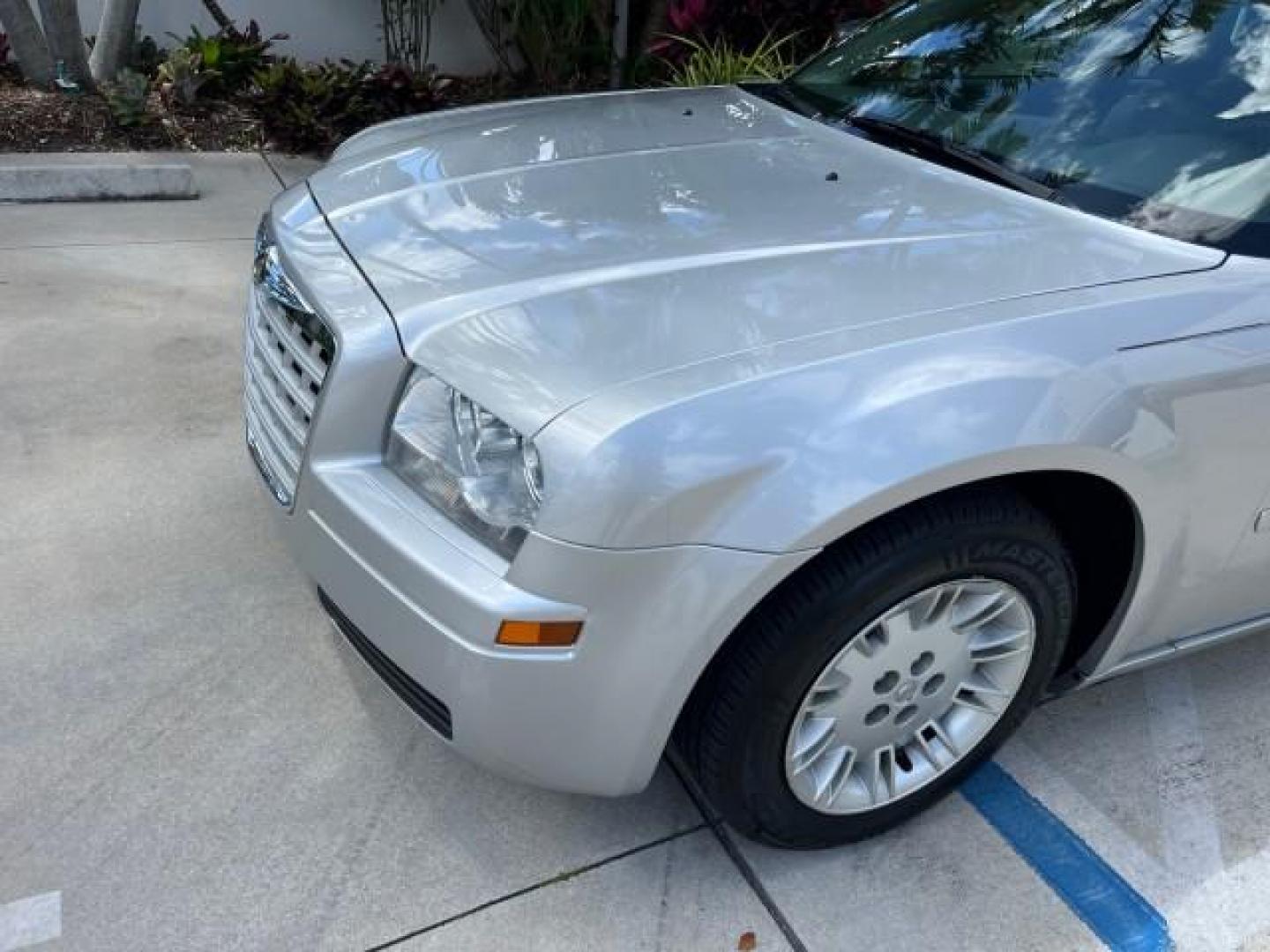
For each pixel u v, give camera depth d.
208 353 4.00
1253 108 2.48
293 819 2.24
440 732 1.91
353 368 1.92
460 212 2.30
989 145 2.67
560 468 1.68
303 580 2.90
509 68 7.51
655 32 7.36
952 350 1.88
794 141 2.82
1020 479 2.08
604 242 2.15
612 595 1.71
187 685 2.54
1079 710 2.70
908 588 1.92
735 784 2.01
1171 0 2.79
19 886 2.06
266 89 6.29
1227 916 2.21
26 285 4.38
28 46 5.95
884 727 2.14
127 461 3.33
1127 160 2.50
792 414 1.75
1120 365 1.97
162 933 2.00
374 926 2.04
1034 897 2.21
